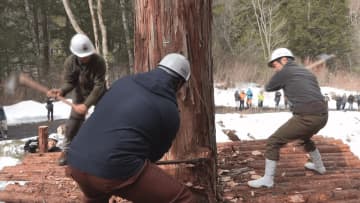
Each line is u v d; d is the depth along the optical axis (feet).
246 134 40.86
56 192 15.80
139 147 8.34
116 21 108.99
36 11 102.68
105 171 8.21
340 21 141.69
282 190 15.55
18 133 56.65
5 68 92.32
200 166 12.17
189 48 11.96
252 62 116.57
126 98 8.53
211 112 12.70
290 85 15.71
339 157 20.04
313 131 15.75
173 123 8.76
